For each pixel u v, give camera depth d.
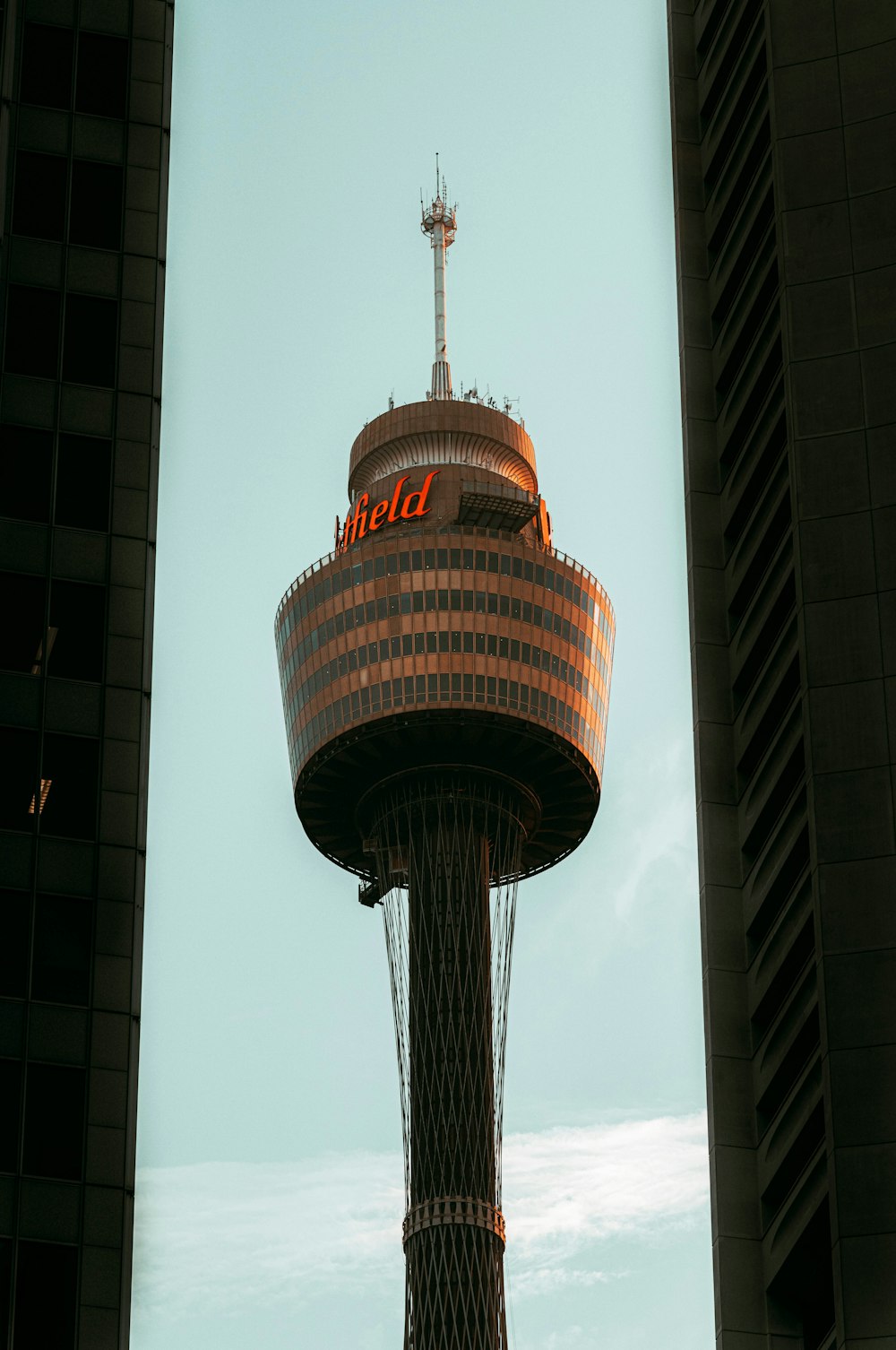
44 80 103.31
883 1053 74.94
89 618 91.69
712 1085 85.62
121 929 85.56
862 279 90.12
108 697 90.06
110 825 87.69
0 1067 81.81
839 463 86.31
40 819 87.19
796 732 88.69
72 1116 81.50
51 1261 78.62
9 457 94.38
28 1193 79.62
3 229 98.81
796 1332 80.19
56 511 93.62
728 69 111.31
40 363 96.88
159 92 104.50
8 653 90.12
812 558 84.69
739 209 106.56
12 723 88.69
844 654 82.50
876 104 94.06
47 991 83.69
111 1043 83.12
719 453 102.75
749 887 89.88
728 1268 81.38
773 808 89.88
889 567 83.94
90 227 100.50
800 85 95.25
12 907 85.06
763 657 94.56
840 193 92.38
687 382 104.81
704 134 112.19
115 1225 79.69
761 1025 87.06
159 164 102.81
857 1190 72.56
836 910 77.81
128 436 96.12
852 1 96.81
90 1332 77.69
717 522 100.88
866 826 79.19
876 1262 71.12
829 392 87.88
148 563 93.44
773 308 99.50
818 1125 79.50
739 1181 83.31
